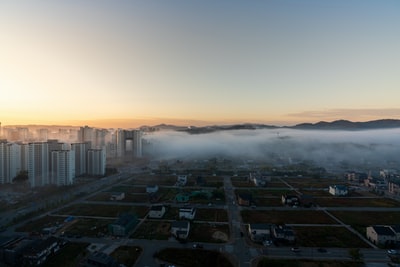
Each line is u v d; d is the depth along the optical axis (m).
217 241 78.88
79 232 84.81
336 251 73.69
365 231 87.25
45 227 88.94
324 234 85.06
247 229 88.56
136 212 105.88
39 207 111.19
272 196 135.00
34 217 99.12
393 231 78.38
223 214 104.56
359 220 98.75
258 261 67.50
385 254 72.31
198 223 93.81
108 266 61.91
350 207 116.50
